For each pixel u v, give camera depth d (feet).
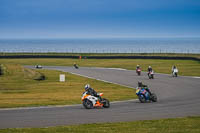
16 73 276.21
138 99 156.15
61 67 444.14
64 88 217.77
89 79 278.46
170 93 180.24
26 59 598.75
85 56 606.14
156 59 545.44
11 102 145.69
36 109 120.88
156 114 107.55
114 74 326.65
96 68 414.21
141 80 263.70
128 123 90.12
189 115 105.29
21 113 110.01
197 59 492.13
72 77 297.12
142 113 109.60
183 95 169.89
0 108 124.47
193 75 297.12
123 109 119.44
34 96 173.06
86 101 121.80
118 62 504.02
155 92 186.50
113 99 156.25
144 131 79.25
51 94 183.73
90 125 87.25
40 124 90.12
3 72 271.90
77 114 107.65
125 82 252.21
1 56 607.78
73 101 149.59
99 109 119.85
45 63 519.19
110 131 79.30
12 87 218.59
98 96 122.72
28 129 81.71
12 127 85.81
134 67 412.36
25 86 225.56
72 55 638.94
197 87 208.85
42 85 234.79
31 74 281.13
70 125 88.17
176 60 513.86
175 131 78.89
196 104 133.08
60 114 107.65
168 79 266.57
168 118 98.48
